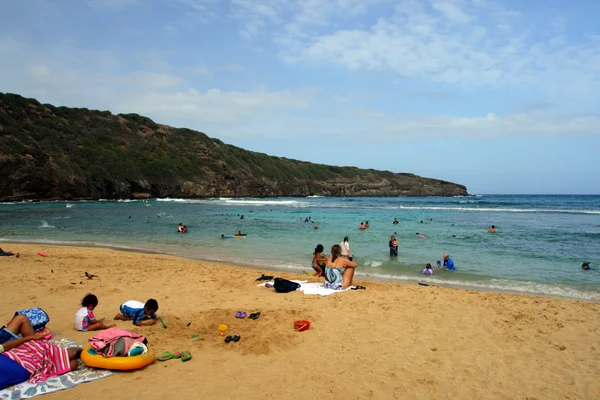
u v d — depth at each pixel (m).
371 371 5.27
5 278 10.41
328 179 146.38
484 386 4.92
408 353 5.91
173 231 24.69
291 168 138.12
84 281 10.46
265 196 109.81
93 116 88.44
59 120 77.88
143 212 41.06
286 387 4.74
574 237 22.11
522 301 8.92
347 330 6.85
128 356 5.17
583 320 7.52
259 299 8.95
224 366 5.32
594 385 4.95
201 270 12.47
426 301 8.80
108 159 75.00
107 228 26.12
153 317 7.18
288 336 6.48
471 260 15.36
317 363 5.48
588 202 82.19
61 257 14.27
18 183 55.84
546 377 5.18
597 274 12.98
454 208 54.16
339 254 10.24
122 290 9.67
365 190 147.62
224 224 29.12
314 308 8.16
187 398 4.39
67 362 4.93
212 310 7.91
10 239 20.64
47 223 28.98
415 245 19.14
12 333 5.12
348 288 10.02
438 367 5.44
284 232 24.23
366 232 24.22
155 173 81.19
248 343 6.14
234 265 14.23
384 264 14.48
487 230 25.52
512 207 59.25
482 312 8.00
